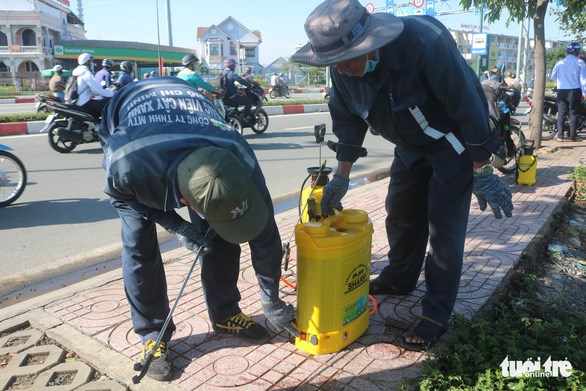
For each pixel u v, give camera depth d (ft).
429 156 8.93
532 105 30.22
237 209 6.34
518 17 27.99
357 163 28.58
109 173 7.04
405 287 11.18
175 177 6.66
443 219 9.01
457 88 7.88
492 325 9.51
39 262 14.62
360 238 8.89
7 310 10.85
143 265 8.34
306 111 60.39
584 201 19.79
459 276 9.36
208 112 7.82
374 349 9.22
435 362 8.40
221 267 9.30
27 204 20.17
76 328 10.05
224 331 9.77
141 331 8.71
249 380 8.39
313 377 8.43
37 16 160.56
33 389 8.30
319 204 9.54
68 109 29.40
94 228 17.49
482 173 14.96
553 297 11.98
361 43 7.41
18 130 38.96
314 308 8.81
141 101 7.55
